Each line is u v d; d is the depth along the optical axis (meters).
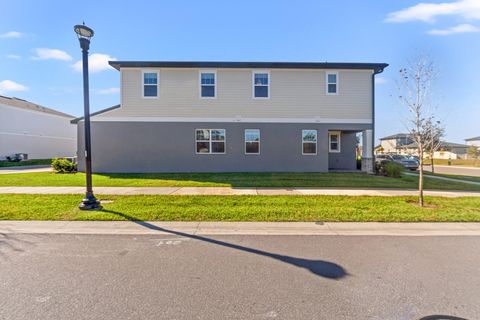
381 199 8.80
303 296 3.30
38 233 5.70
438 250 4.81
